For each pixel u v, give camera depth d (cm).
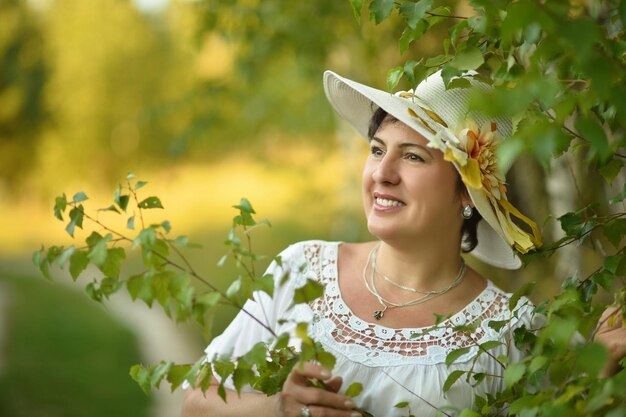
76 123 2748
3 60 2889
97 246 197
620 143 170
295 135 1133
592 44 151
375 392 254
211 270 1664
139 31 2736
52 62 2809
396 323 266
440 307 268
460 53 224
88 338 1251
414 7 222
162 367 210
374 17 223
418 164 257
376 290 274
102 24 2734
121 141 2802
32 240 2548
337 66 862
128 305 1523
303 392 229
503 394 229
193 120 896
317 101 1004
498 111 143
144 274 198
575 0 227
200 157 2938
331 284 277
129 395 947
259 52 780
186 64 2305
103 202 2856
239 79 894
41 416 890
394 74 246
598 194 365
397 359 257
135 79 2731
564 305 205
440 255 270
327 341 263
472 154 258
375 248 283
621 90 147
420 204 257
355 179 1086
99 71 2719
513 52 218
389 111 253
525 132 147
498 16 204
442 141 253
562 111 152
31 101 2895
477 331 262
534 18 144
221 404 264
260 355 203
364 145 1091
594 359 157
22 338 1245
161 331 1316
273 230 1862
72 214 205
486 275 520
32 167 2942
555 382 185
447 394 251
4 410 908
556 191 379
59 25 2762
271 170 1159
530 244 259
